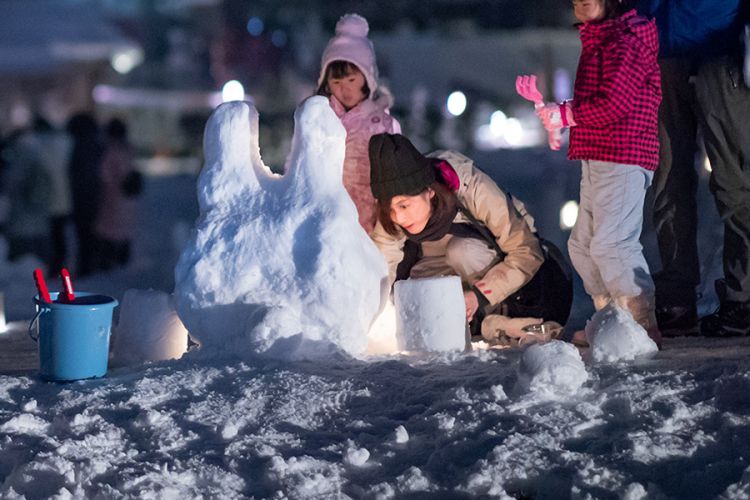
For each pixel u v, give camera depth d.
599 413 5.48
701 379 5.85
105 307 6.77
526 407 5.59
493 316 7.95
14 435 5.77
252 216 7.05
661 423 5.27
